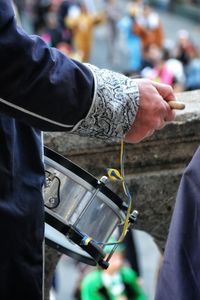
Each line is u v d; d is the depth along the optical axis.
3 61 2.29
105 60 20.23
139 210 3.52
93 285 6.18
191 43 14.70
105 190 2.70
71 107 2.39
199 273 2.52
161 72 9.67
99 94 2.44
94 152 3.41
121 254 6.27
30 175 2.54
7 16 2.27
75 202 2.69
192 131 3.44
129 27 18.84
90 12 18.23
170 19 27.08
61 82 2.35
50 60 2.35
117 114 2.46
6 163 2.47
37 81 2.32
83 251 2.89
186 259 2.54
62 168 2.68
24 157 2.55
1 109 2.36
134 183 3.48
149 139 3.43
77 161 3.43
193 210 2.55
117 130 2.49
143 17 18.84
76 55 11.48
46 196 2.69
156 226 3.56
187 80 11.30
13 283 2.49
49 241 2.93
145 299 6.26
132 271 6.32
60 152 3.38
